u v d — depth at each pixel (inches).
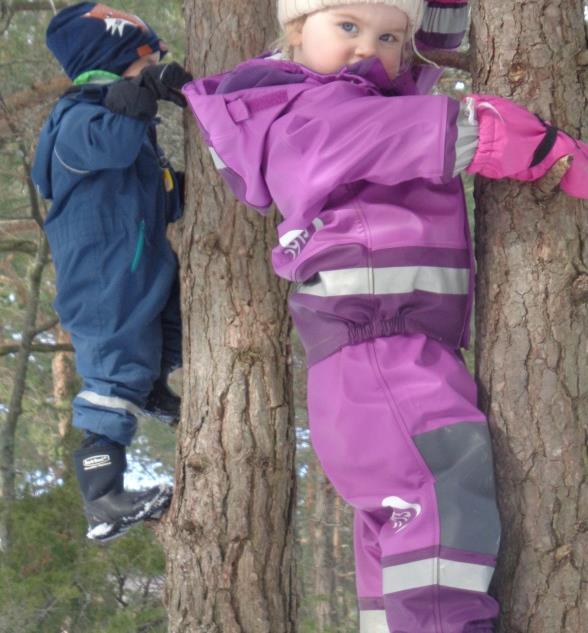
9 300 314.7
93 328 113.6
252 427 119.2
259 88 86.5
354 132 79.2
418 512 76.9
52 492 222.4
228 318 120.3
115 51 116.6
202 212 121.0
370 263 81.0
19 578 205.0
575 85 85.5
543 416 82.8
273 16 123.6
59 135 111.0
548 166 79.4
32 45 223.1
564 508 82.0
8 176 244.4
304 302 84.1
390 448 78.5
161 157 122.9
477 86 88.4
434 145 77.2
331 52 87.0
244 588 117.9
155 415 129.6
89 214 113.7
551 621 81.0
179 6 229.8
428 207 82.9
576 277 83.6
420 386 79.4
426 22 103.2
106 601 210.7
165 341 126.9
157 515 121.9
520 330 83.8
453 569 75.3
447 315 82.6
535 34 85.4
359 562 85.5
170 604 120.4
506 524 82.7
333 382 81.7
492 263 85.4
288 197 81.6
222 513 118.3
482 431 79.0
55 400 340.5
